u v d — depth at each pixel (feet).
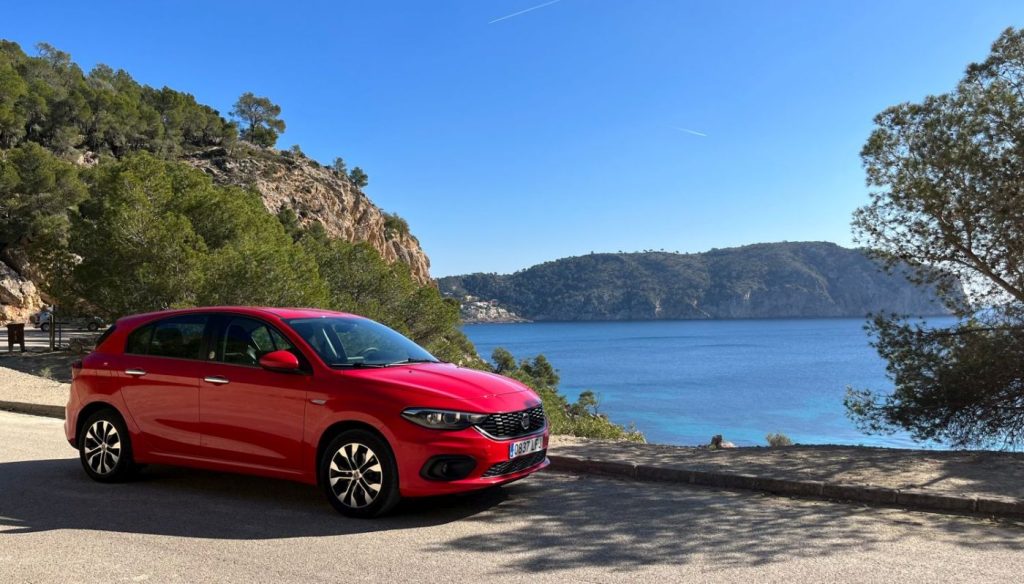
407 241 499.92
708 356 547.08
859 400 36.11
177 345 20.95
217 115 479.00
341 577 13.33
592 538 15.98
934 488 19.53
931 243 34.01
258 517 17.75
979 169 30.78
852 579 13.29
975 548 15.34
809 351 591.37
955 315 34.73
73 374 22.62
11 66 287.48
